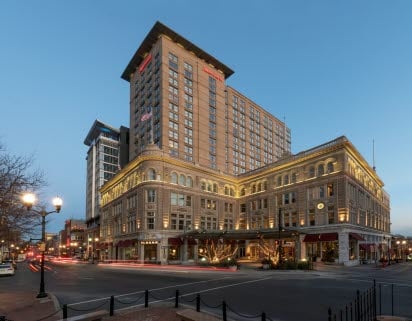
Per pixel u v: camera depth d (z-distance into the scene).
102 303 17.28
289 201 62.75
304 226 57.88
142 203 60.88
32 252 140.00
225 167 106.12
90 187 146.50
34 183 19.73
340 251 51.12
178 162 64.75
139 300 18.09
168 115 91.12
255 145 124.31
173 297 19.11
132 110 112.19
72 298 19.12
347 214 51.84
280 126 142.62
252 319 13.27
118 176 77.88
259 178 71.50
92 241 112.31
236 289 22.47
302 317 13.61
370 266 50.16
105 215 89.62
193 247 63.31
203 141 99.25
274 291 21.36
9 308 15.51
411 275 34.22
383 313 14.34
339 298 18.42
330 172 55.91
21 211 20.36
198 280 28.91
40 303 16.89
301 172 61.19
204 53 103.81
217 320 10.31
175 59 96.69
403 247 103.06
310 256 53.81
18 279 33.22
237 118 117.38
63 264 72.19
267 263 41.16
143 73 106.12
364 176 65.62
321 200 56.09
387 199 87.94
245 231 51.09
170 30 95.00
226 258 50.78
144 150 63.53
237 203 76.44
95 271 43.31
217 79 109.06
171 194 62.62
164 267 48.31
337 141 55.78
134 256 63.19
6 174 18.28
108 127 145.12
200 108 100.56
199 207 67.50
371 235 65.62
